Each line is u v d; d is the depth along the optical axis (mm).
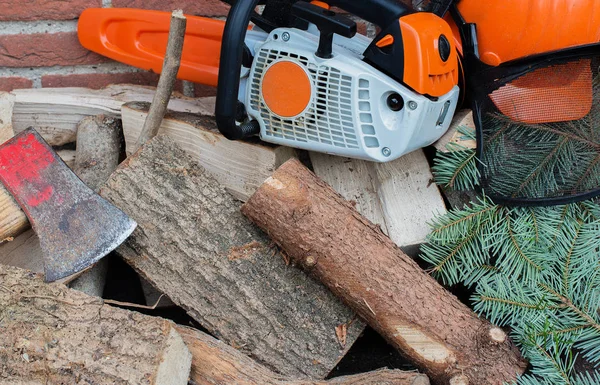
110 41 1705
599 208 1437
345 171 1531
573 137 1405
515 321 1361
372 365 1495
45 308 1165
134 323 1137
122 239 1307
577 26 1365
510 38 1394
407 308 1290
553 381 1264
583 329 1333
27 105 1639
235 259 1351
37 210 1343
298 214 1294
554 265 1412
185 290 1328
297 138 1403
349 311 1364
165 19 1655
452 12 1459
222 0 1426
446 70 1295
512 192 1449
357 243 1311
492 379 1264
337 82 1309
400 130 1292
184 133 1550
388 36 1288
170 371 1114
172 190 1381
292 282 1357
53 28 1715
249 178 1513
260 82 1388
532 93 1388
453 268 1416
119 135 1653
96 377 1076
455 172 1458
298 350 1309
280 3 1419
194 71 1681
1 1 1650
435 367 1287
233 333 1308
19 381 1093
